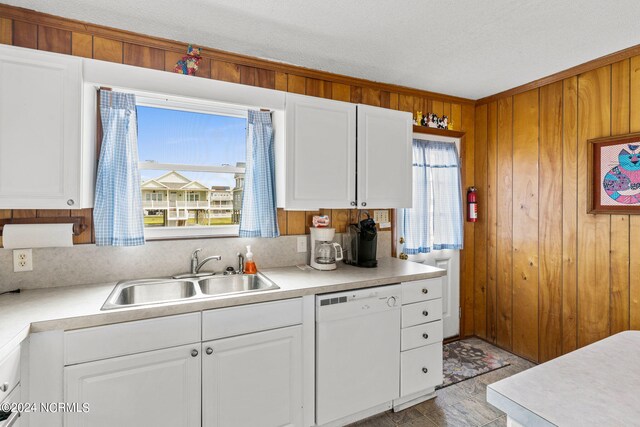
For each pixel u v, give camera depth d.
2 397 1.12
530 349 2.82
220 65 2.24
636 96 2.17
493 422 2.07
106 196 1.81
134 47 2.01
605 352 1.08
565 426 0.74
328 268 2.29
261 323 1.73
